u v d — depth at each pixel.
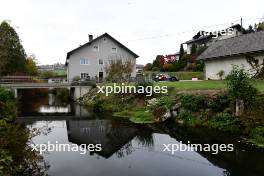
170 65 63.62
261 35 30.78
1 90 25.72
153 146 15.68
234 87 17.81
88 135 19.19
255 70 28.33
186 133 18.03
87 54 54.16
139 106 27.23
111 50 54.78
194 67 57.34
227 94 19.41
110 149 15.45
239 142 15.34
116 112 28.58
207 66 37.34
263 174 11.02
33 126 22.69
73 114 30.05
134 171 11.87
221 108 19.20
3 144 9.45
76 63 53.88
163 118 21.78
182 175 11.32
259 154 13.29
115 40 54.47
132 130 20.19
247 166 11.91
